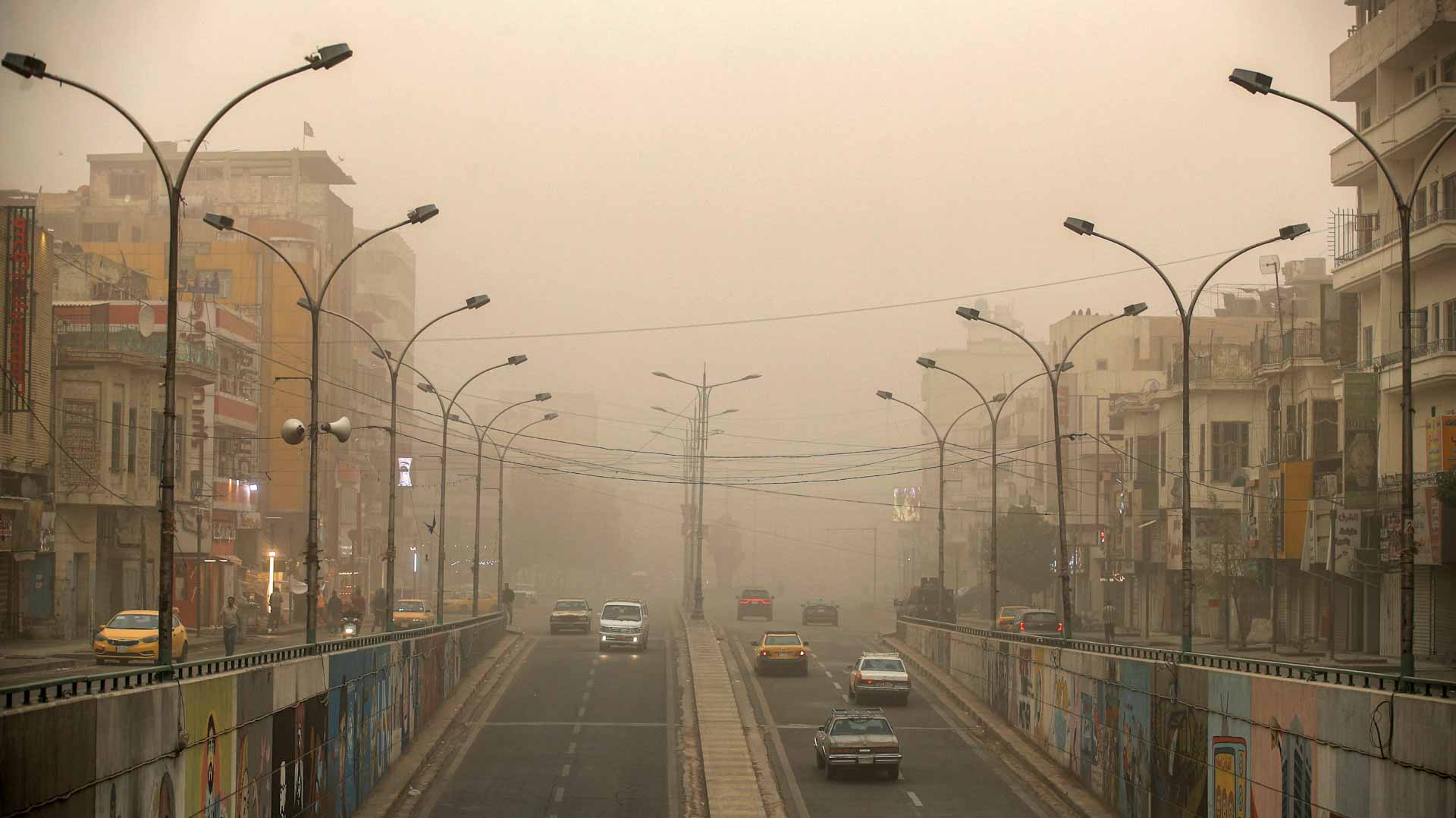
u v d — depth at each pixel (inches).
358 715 1168.2
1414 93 1866.4
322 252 3661.4
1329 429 2140.7
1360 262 1936.5
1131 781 1155.3
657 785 1327.5
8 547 1727.4
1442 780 650.8
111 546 2022.6
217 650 1782.7
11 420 1759.4
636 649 2375.7
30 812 535.5
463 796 1270.9
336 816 1078.4
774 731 1643.7
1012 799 1284.4
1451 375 1704.0
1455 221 1697.8
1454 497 1622.8
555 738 1550.2
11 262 1765.5
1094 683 1275.8
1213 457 2561.5
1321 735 788.6
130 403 2036.2
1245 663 965.2
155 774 673.0
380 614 2304.4
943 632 2130.9
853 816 1209.4
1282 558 2126.0
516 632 2650.1
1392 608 1838.1
